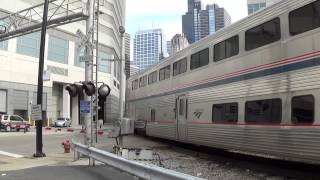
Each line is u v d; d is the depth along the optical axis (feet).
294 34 41.19
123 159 39.06
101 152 46.24
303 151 38.73
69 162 57.41
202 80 61.93
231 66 53.01
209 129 58.39
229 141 52.49
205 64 61.21
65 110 239.09
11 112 198.80
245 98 49.01
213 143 57.16
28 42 209.87
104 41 265.54
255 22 48.16
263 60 45.96
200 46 63.41
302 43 39.91
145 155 57.00
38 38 215.51
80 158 60.80
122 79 97.66
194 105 64.44
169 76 78.84
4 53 196.34
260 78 46.26
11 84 199.72
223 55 55.47
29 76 209.87
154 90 89.81
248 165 53.26
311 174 44.86
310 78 38.37
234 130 51.19
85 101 61.46
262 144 45.16
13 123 153.07
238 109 50.49
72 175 44.57
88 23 66.95
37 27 98.02
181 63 72.02
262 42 46.50
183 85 70.18
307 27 39.47
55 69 227.81
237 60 51.55
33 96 212.02
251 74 48.16
